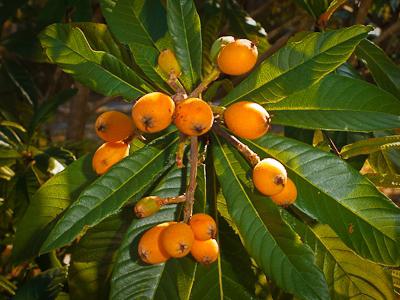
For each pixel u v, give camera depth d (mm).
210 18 1006
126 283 485
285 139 494
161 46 551
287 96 489
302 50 477
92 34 594
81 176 568
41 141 1113
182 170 495
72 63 524
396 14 1175
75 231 443
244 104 442
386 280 593
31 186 853
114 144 488
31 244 589
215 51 471
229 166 492
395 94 712
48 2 982
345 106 490
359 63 1046
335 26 979
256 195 480
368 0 847
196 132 429
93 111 1314
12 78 1148
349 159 688
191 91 520
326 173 487
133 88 524
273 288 666
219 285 548
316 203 488
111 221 591
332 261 601
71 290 606
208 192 521
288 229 470
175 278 491
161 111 418
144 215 455
